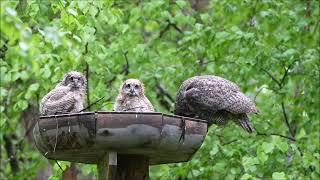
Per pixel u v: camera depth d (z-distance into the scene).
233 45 17.84
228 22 18.75
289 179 15.34
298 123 18.50
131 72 18.19
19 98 16.84
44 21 15.44
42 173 20.47
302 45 18.66
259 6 18.33
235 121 13.21
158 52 18.97
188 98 12.95
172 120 10.37
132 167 11.08
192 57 17.92
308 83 18.14
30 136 21.27
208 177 16.56
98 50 15.12
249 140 16.89
